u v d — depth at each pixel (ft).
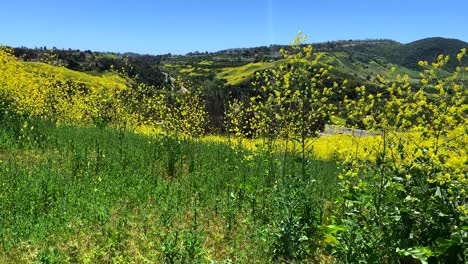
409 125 18.44
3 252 17.63
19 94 50.42
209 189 28.58
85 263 17.11
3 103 43.91
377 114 19.45
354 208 19.74
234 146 43.09
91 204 23.41
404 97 18.81
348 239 16.63
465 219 16.08
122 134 44.32
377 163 19.29
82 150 36.24
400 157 18.98
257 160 36.22
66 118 58.65
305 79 25.21
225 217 23.11
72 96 61.41
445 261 15.78
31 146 36.11
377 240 16.67
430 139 17.70
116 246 18.90
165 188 27.89
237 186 27.91
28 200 23.24
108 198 24.94
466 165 16.53
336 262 17.90
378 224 17.19
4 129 39.70
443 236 17.43
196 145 44.57
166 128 43.01
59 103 59.11
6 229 19.51
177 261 17.42
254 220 23.43
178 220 22.79
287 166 32.27
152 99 55.52
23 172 27.76
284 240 18.88
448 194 17.43
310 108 25.49
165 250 16.98
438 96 17.70
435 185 18.11
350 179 23.59
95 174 30.73
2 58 50.65
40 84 57.06
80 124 58.03
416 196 18.38
